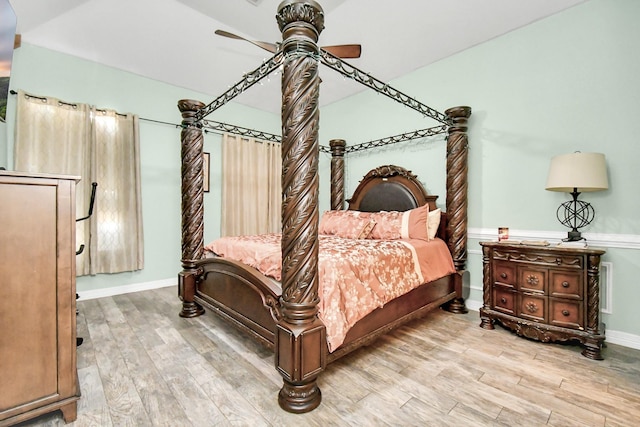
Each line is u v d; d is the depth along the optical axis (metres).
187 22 3.16
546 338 2.21
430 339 2.35
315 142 1.56
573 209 2.49
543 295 2.24
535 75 2.71
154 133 3.81
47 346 1.37
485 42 3.03
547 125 2.64
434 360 2.02
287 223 1.54
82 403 1.55
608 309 2.33
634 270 2.22
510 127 2.86
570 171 2.19
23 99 2.88
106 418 1.44
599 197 2.37
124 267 3.49
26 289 1.33
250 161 4.59
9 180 1.29
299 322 1.52
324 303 1.70
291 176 1.53
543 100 2.66
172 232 3.96
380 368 1.91
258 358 2.04
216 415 1.47
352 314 1.78
